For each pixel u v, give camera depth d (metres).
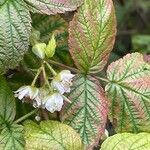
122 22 0.98
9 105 0.40
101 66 0.40
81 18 0.39
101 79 0.41
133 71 0.41
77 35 0.39
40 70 0.38
